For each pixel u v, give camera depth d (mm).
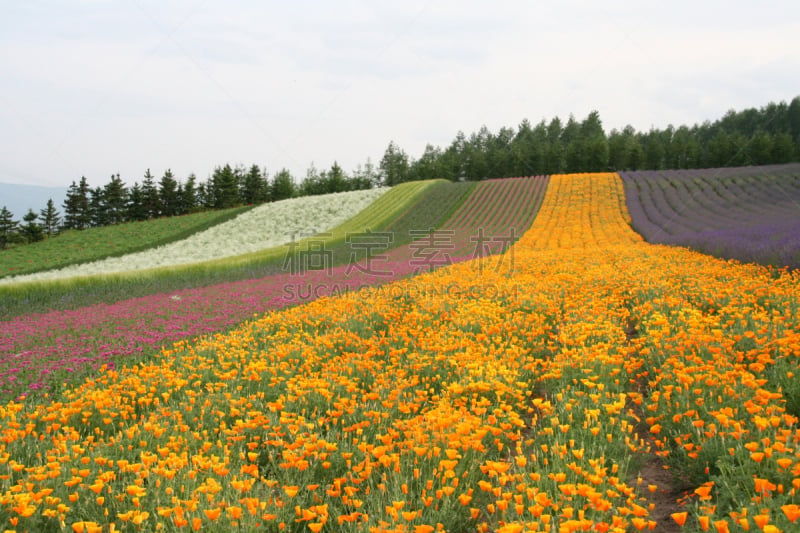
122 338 10578
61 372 8125
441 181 71938
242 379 6902
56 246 47344
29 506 3426
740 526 2932
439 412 4520
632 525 3514
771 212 34312
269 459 4797
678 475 4211
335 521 3732
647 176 61938
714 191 48938
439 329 9141
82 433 5605
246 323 12250
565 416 5148
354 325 10148
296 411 5633
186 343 10289
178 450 4668
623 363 6691
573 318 9305
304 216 54562
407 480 3902
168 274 23328
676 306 9484
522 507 3092
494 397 5793
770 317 7961
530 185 61906
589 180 61719
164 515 3262
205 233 50438
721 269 15031
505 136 133250
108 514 3688
